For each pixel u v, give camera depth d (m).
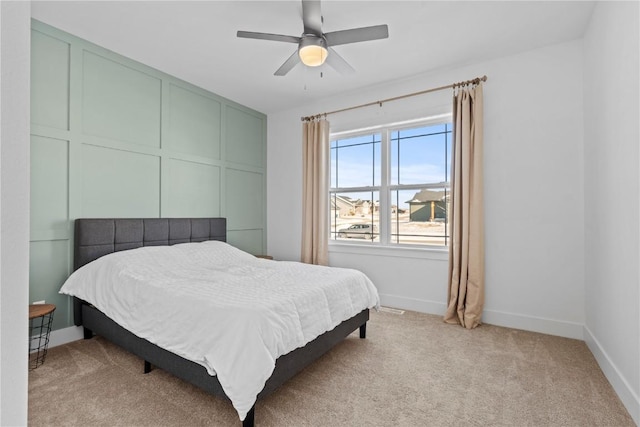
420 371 2.21
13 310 0.34
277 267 2.96
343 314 2.36
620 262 1.92
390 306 3.74
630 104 1.78
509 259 3.07
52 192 2.60
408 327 3.06
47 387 1.99
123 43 2.84
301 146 4.46
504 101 3.09
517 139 3.03
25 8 0.35
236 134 4.30
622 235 1.89
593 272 2.48
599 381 2.08
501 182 3.10
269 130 4.78
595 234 2.42
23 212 0.35
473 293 3.08
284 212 4.62
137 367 2.25
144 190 3.23
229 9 2.38
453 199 3.24
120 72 3.04
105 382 2.05
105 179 2.93
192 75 3.48
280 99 4.20
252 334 1.60
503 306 3.10
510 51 3.00
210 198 3.93
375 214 3.99
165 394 1.92
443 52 3.01
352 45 2.89
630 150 1.78
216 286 2.20
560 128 2.85
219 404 1.83
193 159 3.71
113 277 2.42
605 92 2.18
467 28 2.63
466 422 1.68
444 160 3.54
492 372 2.20
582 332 2.75
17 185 0.34
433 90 3.43
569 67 2.82
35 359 2.36
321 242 4.10
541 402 1.86
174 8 2.37
